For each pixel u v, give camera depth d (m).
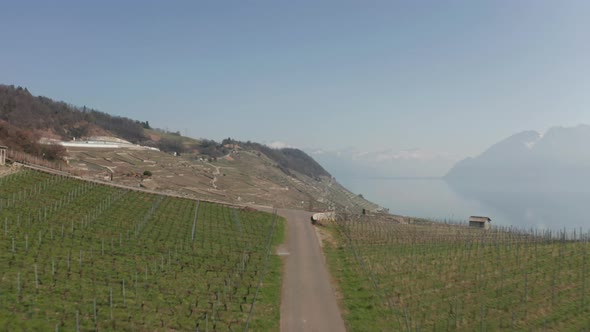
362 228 80.88
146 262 50.41
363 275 52.19
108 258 49.81
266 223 78.81
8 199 65.69
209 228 70.56
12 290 37.19
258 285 46.91
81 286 40.75
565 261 58.62
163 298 40.69
